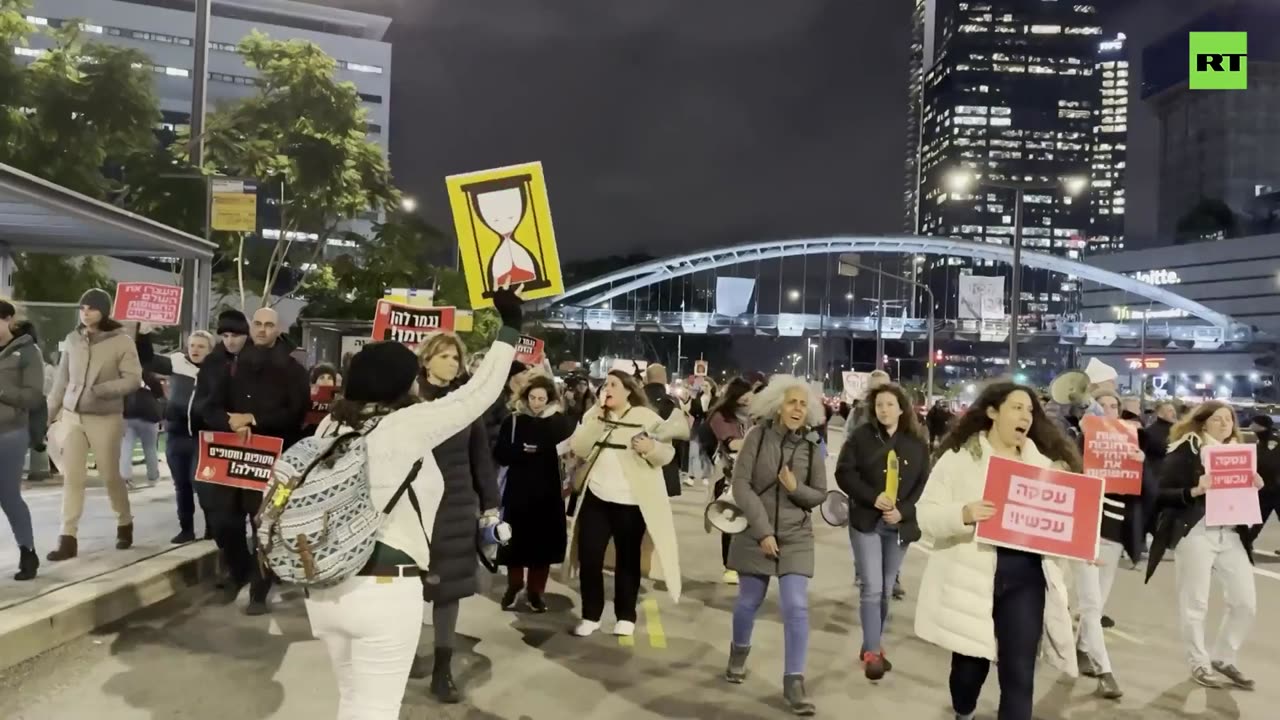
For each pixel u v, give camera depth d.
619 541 7.48
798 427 6.12
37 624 6.11
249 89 92.06
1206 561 6.82
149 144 24.33
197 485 7.52
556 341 85.31
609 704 5.86
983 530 4.70
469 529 5.89
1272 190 182.50
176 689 5.68
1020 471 4.71
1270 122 182.88
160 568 7.65
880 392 6.90
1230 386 123.38
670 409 12.09
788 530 6.04
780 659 7.02
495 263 5.62
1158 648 7.78
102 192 23.02
